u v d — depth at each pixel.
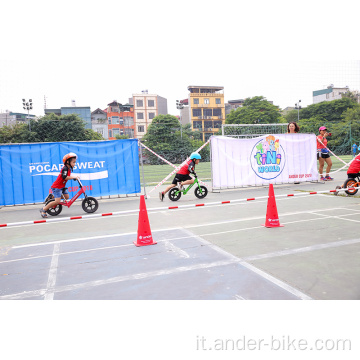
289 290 3.16
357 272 3.53
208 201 9.16
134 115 69.25
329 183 12.10
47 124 36.31
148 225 4.99
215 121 75.69
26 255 4.76
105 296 3.26
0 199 9.60
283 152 11.90
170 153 38.94
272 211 5.75
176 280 3.54
